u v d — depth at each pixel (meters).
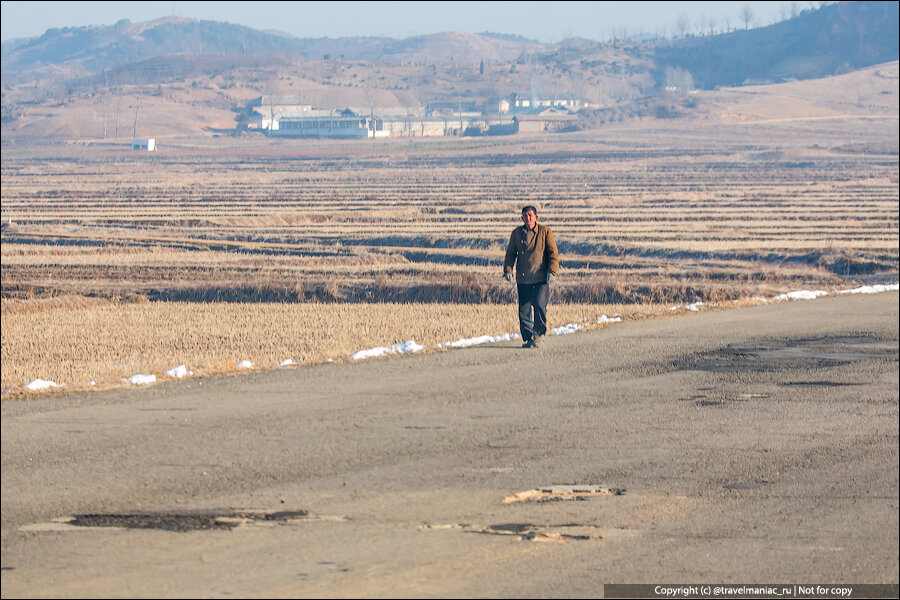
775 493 36.47
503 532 31.64
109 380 59.72
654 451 42.69
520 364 65.38
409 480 37.50
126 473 37.84
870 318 91.88
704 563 29.03
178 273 174.75
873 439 45.09
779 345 74.69
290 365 65.38
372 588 26.53
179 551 29.34
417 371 62.47
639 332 82.12
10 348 83.50
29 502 34.06
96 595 25.69
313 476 37.91
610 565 28.73
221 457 40.44
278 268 179.25
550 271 72.06
